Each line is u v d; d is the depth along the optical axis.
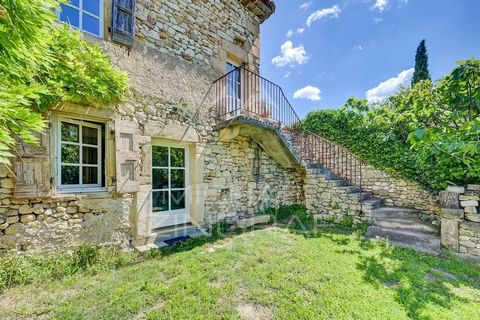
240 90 5.26
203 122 4.18
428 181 4.05
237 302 1.89
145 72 3.42
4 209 2.26
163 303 1.87
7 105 1.06
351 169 5.62
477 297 2.04
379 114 5.61
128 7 3.22
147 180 3.33
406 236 3.55
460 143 2.47
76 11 2.94
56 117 2.65
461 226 3.12
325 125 6.53
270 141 4.89
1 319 1.65
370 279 2.30
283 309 1.78
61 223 2.58
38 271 2.26
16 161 2.29
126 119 3.15
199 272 2.42
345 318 1.68
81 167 2.88
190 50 4.07
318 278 2.29
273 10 5.50
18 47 1.19
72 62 2.53
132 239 3.15
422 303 1.90
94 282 2.20
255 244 3.39
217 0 4.61
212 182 4.28
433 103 3.94
